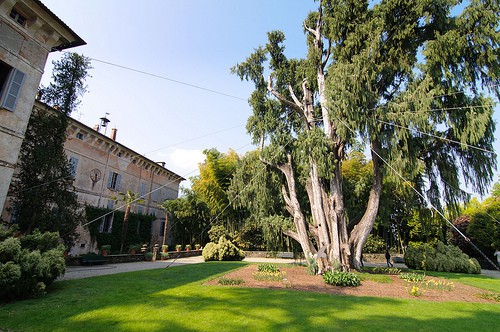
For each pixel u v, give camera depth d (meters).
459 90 13.20
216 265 16.64
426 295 8.82
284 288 9.27
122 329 4.71
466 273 17.55
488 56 12.37
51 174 13.48
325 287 9.87
